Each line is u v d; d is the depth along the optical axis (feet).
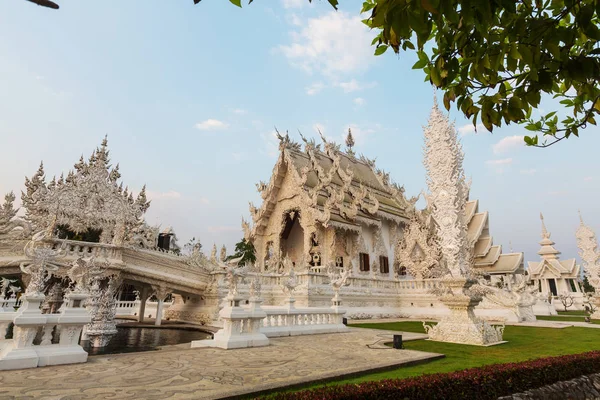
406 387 16.21
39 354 22.13
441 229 42.52
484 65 12.15
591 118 14.85
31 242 24.59
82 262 32.99
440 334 39.47
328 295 73.41
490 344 36.27
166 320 76.84
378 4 9.84
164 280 63.87
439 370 23.97
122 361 24.14
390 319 80.28
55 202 80.69
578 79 11.54
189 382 18.63
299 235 115.65
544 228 148.56
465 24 11.49
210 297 65.98
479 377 19.03
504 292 72.23
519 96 12.89
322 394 14.34
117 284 57.88
